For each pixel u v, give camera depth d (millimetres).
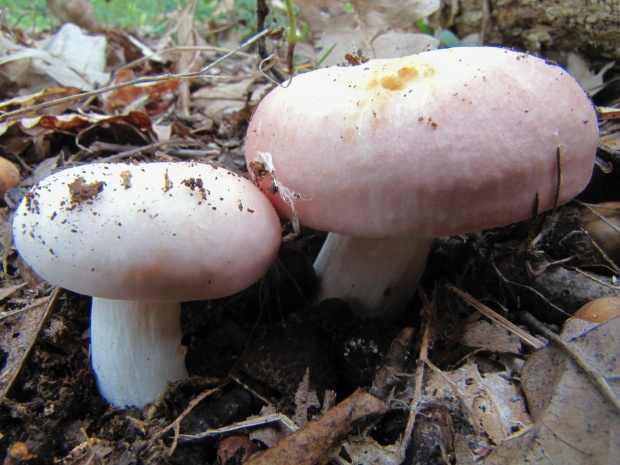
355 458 100
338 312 136
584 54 204
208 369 131
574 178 102
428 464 98
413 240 129
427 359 116
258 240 101
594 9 190
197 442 109
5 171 174
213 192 97
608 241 136
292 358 121
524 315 130
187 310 139
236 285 100
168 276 92
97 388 122
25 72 240
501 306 132
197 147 210
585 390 92
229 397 118
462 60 101
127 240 89
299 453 96
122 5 335
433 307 132
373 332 131
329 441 99
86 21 330
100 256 89
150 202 91
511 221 100
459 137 92
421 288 143
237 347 138
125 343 113
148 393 118
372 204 96
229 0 352
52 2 333
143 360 115
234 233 96
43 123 197
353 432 104
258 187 116
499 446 94
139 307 111
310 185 100
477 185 93
